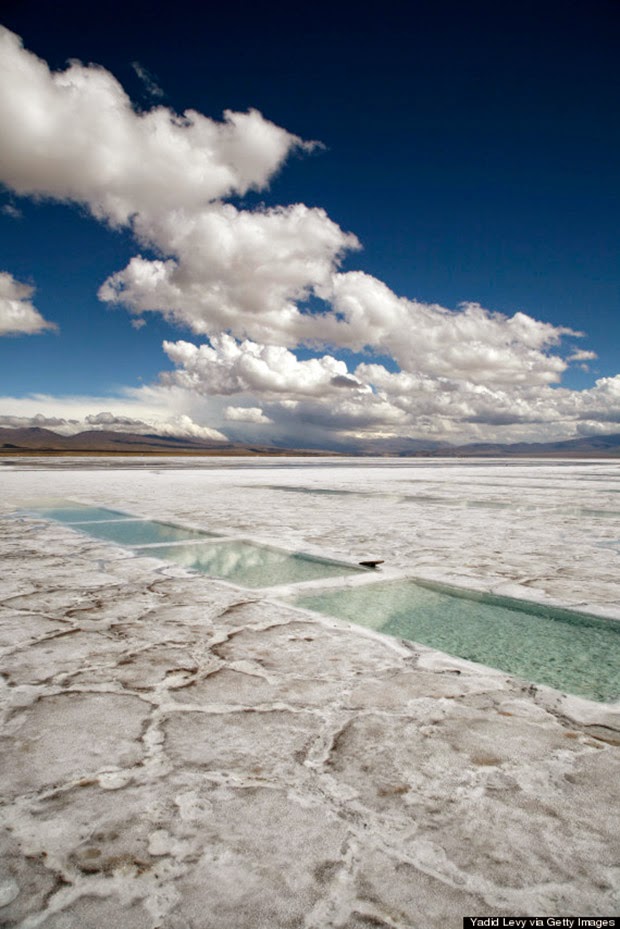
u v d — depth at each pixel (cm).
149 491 1247
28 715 197
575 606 333
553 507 934
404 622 320
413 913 112
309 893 117
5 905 114
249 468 2981
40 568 447
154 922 109
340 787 154
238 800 148
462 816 141
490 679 232
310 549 527
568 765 166
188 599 356
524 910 112
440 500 1062
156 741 179
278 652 262
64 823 139
